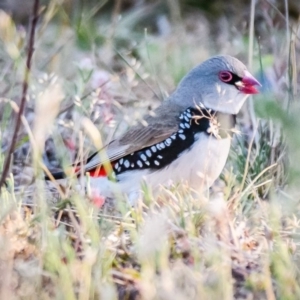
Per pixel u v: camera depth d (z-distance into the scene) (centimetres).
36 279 793
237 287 815
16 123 902
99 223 929
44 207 858
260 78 1204
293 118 753
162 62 1500
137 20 1706
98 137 832
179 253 848
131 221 917
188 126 1046
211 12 1766
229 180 988
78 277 798
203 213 895
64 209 928
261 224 930
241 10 1734
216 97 1076
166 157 1049
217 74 1075
